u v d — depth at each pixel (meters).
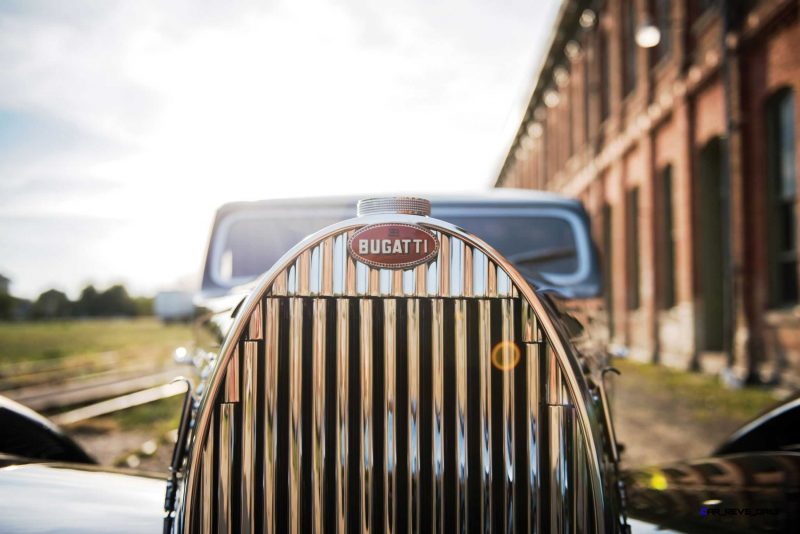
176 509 1.36
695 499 1.67
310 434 1.34
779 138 8.49
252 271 2.96
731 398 7.60
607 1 15.95
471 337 1.36
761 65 8.59
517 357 1.35
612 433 1.61
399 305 1.35
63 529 1.37
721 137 10.28
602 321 2.89
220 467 1.33
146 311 90.06
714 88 10.15
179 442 1.52
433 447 1.34
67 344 21.14
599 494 1.32
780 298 8.45
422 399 1.35
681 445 5.30
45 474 1.64
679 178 11.41
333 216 2.98
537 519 1.33
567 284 2.87
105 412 6.96
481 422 1.35
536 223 2.99
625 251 14.60
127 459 4.64
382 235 1.35
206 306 2.62
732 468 1.85
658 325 12.51
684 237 11.11
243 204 3.02
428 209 1.41
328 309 1.35
